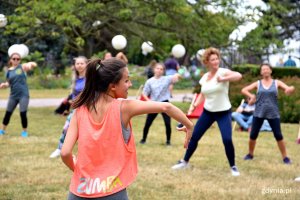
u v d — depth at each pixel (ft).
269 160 25.73
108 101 10.21
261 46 45.88
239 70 50.62
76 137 10.16
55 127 36.70
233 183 20.15
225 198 17.85
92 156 9.82
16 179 20.06
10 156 24.95
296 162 25.29
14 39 81.76
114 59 10.49
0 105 56.13
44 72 95.66
